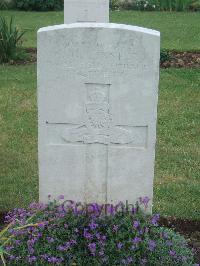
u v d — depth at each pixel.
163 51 5.14
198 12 8.17
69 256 2.01
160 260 2.01
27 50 5.56
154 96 2.06
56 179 2.20
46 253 2.01
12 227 2.13
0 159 3.05
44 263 1.98
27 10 8.44
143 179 2.17
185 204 2.57
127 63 2.04
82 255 2.02
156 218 2.16
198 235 2.36
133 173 2.17
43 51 2.04
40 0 8.33
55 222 2.09
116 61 2.04
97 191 2.21
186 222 2.44
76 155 2.17
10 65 5.08
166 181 2.81
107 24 2.02
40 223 2.04
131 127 2.11
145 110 2.09
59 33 2.02
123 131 2.12
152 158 2.14
